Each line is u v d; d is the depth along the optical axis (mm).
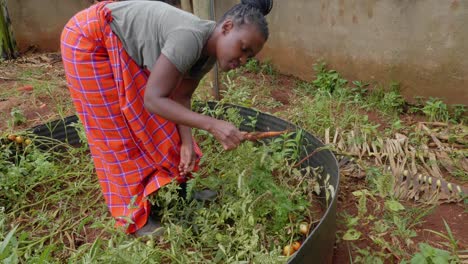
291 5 4797
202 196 2611
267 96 4418
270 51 5238
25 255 2203
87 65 2061
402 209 2578
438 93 3881
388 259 2256
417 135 3486
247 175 2498
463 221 2541
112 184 2373
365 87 4387
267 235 2277
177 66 1891
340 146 3303
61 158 3387
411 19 3844
